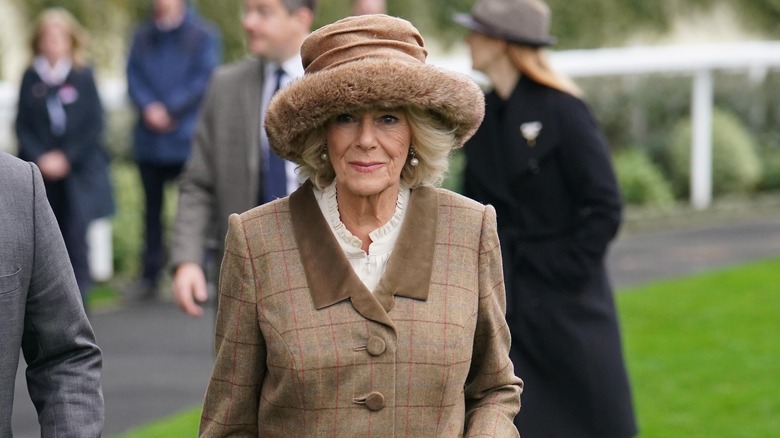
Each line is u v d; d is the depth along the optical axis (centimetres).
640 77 3173
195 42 2253
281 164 1122
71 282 702
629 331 1939
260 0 1110
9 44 3597
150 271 2248
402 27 701
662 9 4550
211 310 2127
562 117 1138
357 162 691
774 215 3203
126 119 2583
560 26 4356
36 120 2100
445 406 698
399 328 692
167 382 1681
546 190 1141
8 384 673
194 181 1151
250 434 721
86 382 704
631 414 1154
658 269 2494
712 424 1456
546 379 1138
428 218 715
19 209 682
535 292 1137
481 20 1155
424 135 700
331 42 694
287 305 694
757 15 4828
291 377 686
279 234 708
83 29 3575
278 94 698
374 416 688
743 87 3350
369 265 707
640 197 3066
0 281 668
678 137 3194
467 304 704
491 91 1174
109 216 2147
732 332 1923
